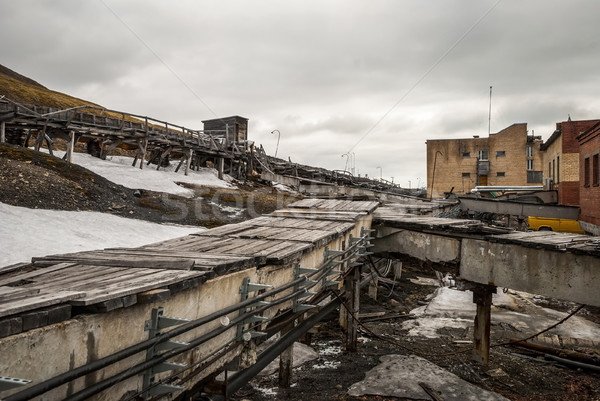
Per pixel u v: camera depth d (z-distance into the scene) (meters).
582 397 7.77
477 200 22.48
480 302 9.15
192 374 3.20
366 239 9.33
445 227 9.50
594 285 7.45
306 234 6.25
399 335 11.41
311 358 9.49
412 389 7.78
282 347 5.66
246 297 3.96
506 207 22.03
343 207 10.75
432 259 9.95
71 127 19.64
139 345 2.45
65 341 2.06
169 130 26.30
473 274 9.17
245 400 7.34
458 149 55.97
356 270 10.28
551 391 8.01
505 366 9.19
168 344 2.77
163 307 2.82
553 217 21.23
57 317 2.03
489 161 54.81
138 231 13.04
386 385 7.94
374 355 9.82
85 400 2.17
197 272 3.14
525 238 8.44
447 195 29.02
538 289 8.16
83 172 16.89
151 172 22.59
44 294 2.19
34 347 1.88
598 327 12.08
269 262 4.37
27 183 13.72
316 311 7.11
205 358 3.24
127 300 2.37
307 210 10.19
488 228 9.24
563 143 25.97
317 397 7.54
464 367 9.02
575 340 10.73
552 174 32.53
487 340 9.12
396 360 9.29
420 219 10.72
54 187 14.33
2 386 1.60
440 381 8.16
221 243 5.22
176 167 27.66
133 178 20.08
